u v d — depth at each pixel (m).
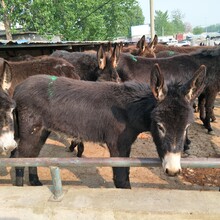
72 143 4.97
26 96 3.36
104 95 3.21
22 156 3.49
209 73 5.54
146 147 5.25
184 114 2.36
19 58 7.02
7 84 3.82
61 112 3.25
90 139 3.30
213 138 5.70
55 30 20.67
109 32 37.62
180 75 5.29
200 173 4.20
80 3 24.81
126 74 5.41
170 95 2.50
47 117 3.34
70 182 4.00
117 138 3.13
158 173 4.21
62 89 3.33
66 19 23.36
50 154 5.03
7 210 2.11
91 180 4.07
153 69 2.46
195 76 2.43
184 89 2.50
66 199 2.14
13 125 3.29
